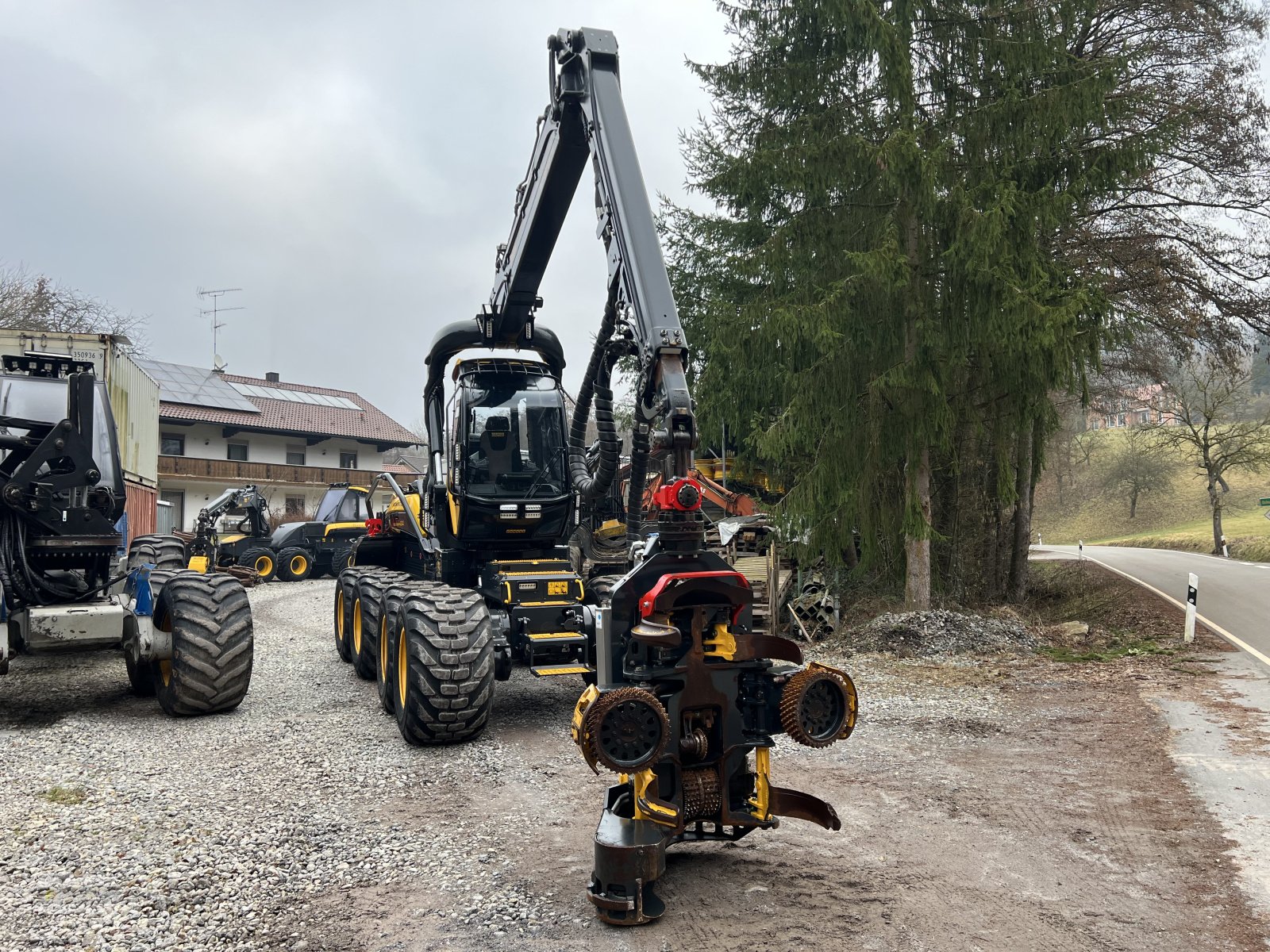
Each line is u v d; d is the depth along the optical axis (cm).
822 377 1212
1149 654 1084
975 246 1108
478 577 826
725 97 1359
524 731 701
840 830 483
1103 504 6775
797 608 1298
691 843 465
